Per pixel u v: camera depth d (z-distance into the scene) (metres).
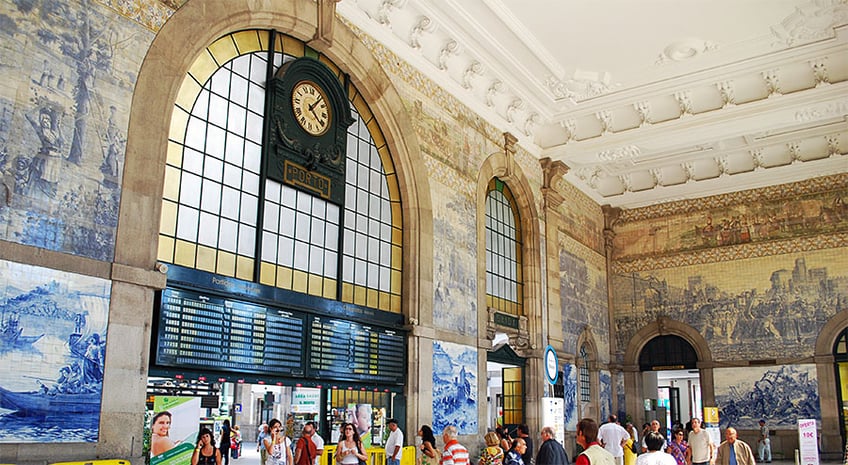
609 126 21.91
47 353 8.89
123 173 10.12
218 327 11.52
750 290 25.25
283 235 13.35
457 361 17.33
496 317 19.91
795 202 25.00
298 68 14.07
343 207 14.91
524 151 22.30
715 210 26.45
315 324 13.62
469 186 18.94
